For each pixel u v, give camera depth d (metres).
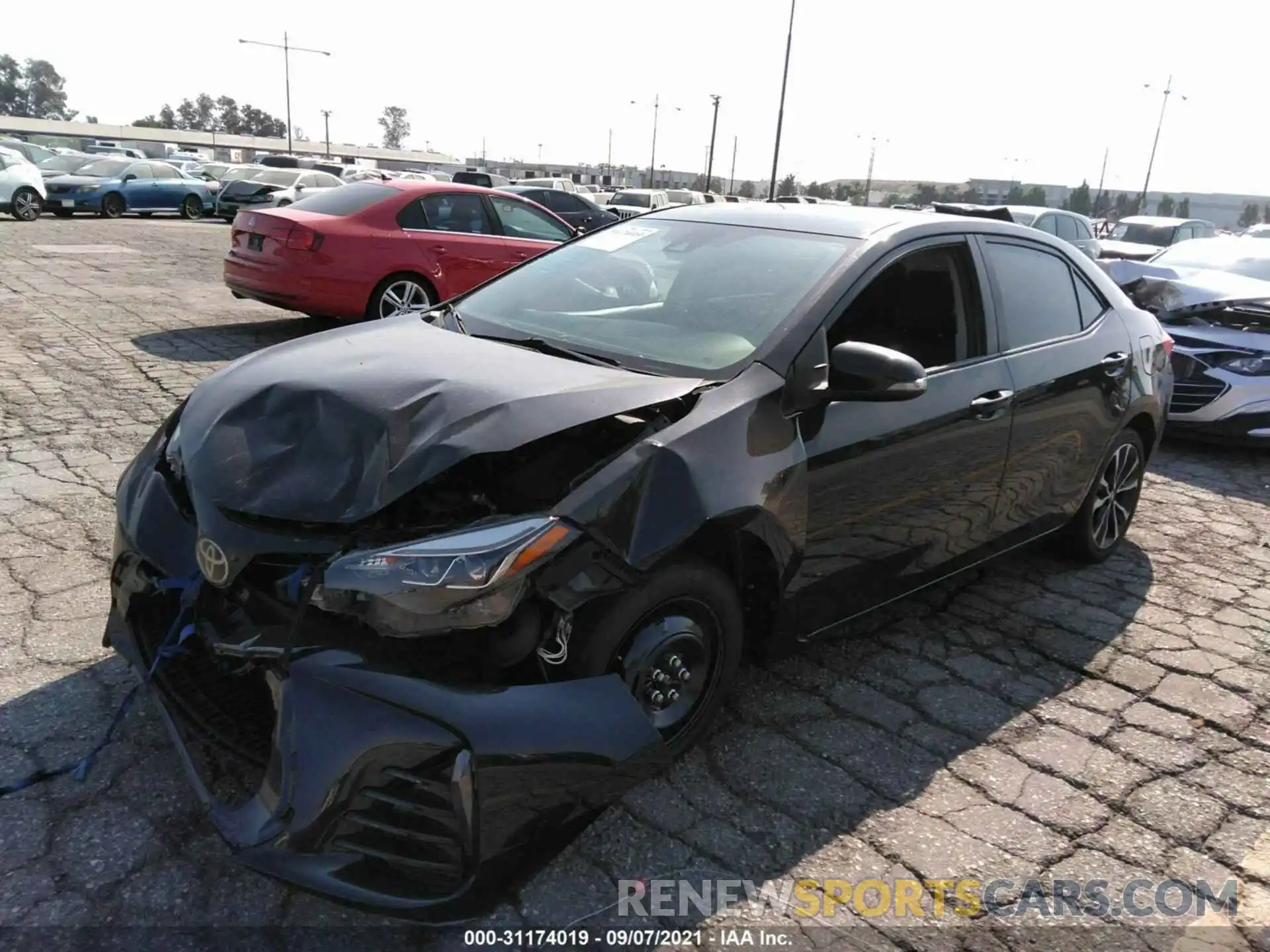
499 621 2.20
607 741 2.30
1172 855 2.63
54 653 3.20
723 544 2.76
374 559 2.14
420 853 2.13
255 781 2.53
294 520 2.26
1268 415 6.54
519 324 3.39
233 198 23.94
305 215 8.21
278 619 2.28
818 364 2.90
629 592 2.44
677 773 2.83
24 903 2.21
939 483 3.34
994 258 3.71
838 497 2.95
